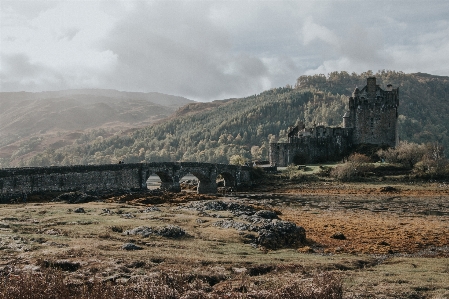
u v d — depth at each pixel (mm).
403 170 131375
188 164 105312
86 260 26031
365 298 21578
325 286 21328
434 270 28797
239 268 26703
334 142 161250
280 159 160375
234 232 39719
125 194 77000
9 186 64188
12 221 39375
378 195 99688
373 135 160500
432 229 51844
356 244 42438
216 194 106562
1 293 19375
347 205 80688
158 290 20734
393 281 25094
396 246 41938
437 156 140500
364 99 161125
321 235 47281
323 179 126562
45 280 21219
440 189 106562
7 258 26141
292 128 183500
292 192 110562
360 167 128500
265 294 20672
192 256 29141
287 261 30156
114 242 32156
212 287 22719
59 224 39062
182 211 52156
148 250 30453
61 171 72812
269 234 38875
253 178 132500
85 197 65188
